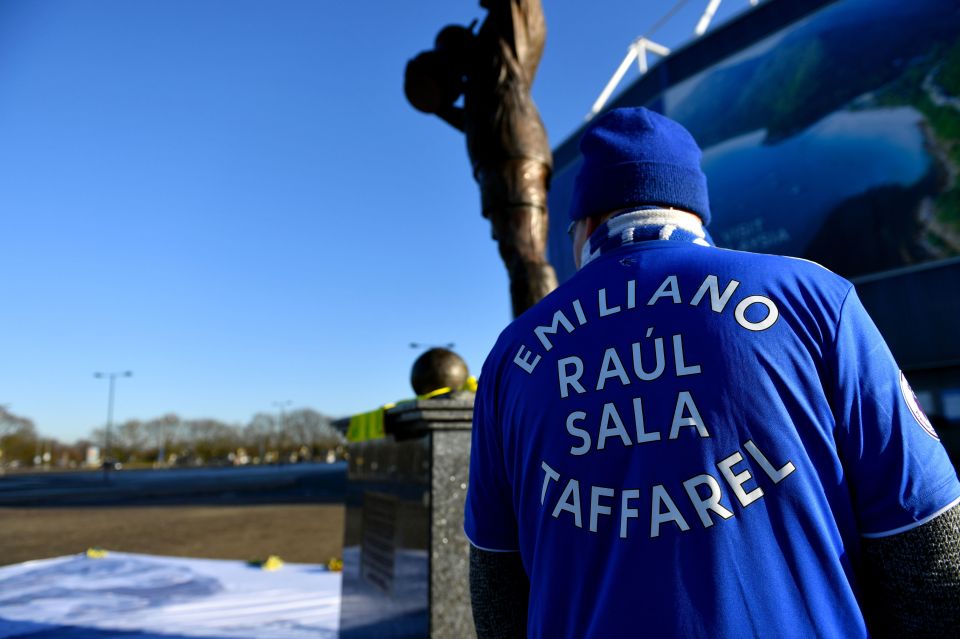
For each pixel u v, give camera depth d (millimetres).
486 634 960
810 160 9625
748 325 736
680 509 697
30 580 5836
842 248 9102
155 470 72875
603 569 731
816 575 667
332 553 8641
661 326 774
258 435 105125
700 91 11625
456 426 2482
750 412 701
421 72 3238
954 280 7820
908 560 685
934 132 8102
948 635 661
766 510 679
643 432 737
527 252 2887
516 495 897
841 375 714
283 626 4195
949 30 8070
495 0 3125
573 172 14938
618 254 894
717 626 649
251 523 12789
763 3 10578
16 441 96500
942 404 7941
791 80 9992
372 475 3127
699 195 960
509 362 934
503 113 2945
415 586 2477
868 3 9047
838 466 703
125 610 4695
